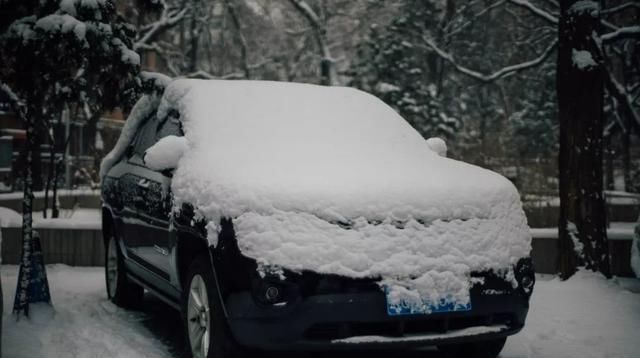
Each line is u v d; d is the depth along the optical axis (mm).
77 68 5676
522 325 3893
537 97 32812
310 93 5367
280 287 3352
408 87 25141
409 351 4836
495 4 23172
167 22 22859
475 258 3674
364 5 29625
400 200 3668
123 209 5625
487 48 31719
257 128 4688
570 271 7383
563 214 7539
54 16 5164
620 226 14328
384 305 3416
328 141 4664
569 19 7625
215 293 3682
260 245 3395
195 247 4086
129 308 6043
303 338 3379
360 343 3426
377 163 4375
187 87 5223
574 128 7480
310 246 3404
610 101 21406
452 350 4676
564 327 5426
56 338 4762
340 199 3578
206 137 4508
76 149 18594
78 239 8648
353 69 27312
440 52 20438
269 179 3703
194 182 4027
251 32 33531
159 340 4941
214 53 35281
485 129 29547
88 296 6613
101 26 5441
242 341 3445
